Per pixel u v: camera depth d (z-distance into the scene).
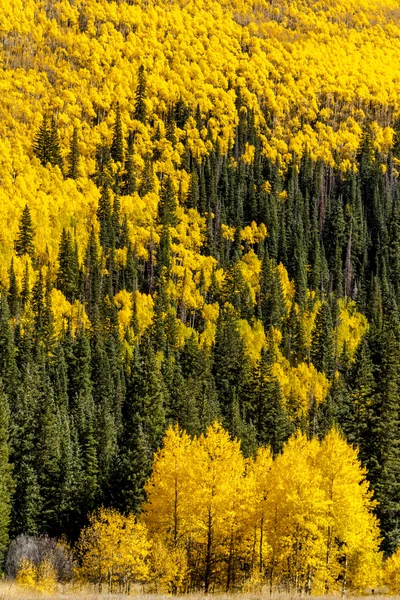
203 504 62.53
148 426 105.50
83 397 134.38
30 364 141.62
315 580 62.25
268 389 139.38
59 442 99.19
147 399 107.25
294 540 62.38
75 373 147.25
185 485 63.31
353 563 65.88
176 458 64.81
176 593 63.31
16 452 97.38
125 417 111.38
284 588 64.75
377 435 88.25
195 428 110.25
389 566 65.62
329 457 64.44
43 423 97.50
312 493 61.69
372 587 65.56
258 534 63.69
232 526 63.03
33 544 74.25
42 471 95.19
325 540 63.16
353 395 92.62
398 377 93.88
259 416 136.38
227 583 64.19
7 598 56.56
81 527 89.56
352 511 62.88
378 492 84.81
